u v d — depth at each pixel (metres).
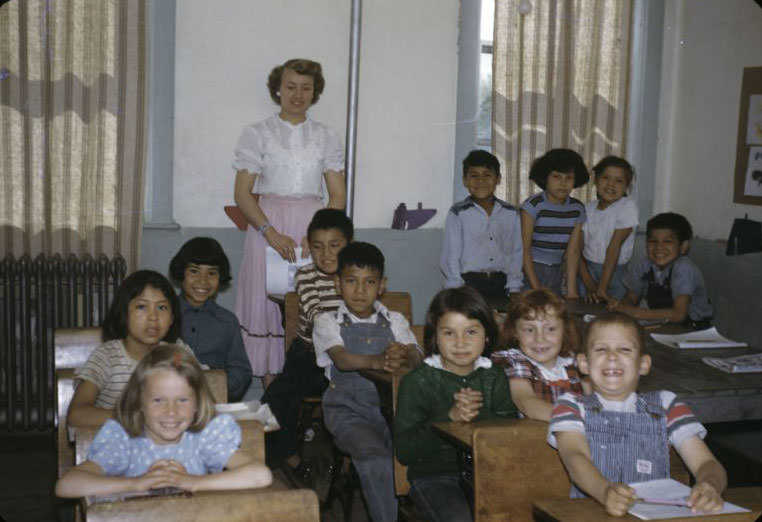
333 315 3.16
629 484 2.03
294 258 4.10
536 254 4.53
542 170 4.45
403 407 2.48
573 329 2.60
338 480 3.24
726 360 2.90
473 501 2.11
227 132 4.50
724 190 4.80
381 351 3.11
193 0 4.38
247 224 4.52
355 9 4.49
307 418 3.54
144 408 2.01
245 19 4.46
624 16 4.94
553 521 1.76
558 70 4.85
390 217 4.83
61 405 2.42
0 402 4.10
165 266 4.43
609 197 4.55
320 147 4.32
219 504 1.63
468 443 2.10
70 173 4.18
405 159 4.82
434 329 2.56
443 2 4.78
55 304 4.05
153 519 1.59
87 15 4.14
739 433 4.31
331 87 4.64
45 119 4.13
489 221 4.43
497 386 2.54
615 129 5.01
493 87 4.76
